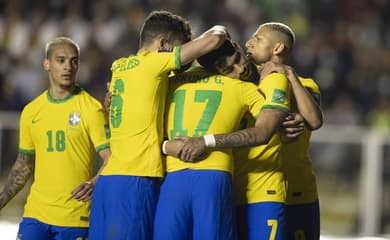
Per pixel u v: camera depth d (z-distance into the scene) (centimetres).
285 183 1941
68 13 5694
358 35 6075
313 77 5722
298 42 5878
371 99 5703
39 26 5628
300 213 2056
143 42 1892
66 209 2003
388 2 6247
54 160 2016
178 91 1845
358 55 5928
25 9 5722
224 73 1842
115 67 1878
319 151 3969
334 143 3956
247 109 1844
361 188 3931
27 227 2016
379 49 6025
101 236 1816
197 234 1764
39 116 2041
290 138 1850
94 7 5722
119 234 1780
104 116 2033
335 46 5912
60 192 2009
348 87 5722
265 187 1889
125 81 1833
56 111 2033
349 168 3941
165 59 1794
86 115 2017
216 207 1761
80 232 2016
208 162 1773
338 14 6122
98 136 2011
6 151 4016
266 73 1855
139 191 1786
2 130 4025
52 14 5703
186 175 1775
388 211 3909
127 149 1808
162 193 1798
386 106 5650
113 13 5709
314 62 5769
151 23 1883
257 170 1892
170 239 1770
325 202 3947
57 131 2019
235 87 1828
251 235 1884
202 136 1761
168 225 1773
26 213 2039
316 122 1844
